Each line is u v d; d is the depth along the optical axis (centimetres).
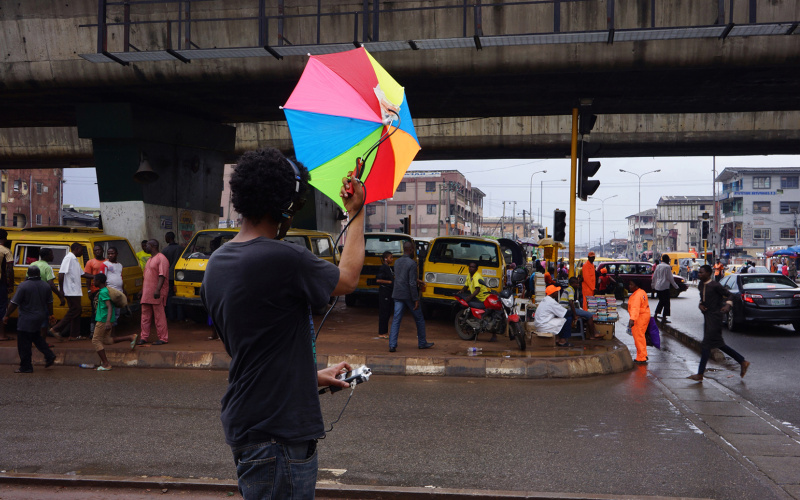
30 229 1477
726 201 8356
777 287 1583
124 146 1591
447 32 1293
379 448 608
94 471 536
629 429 684
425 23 1299
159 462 560
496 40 1100
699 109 1816
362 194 231
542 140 2491
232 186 221
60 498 483
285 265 209
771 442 639
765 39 1187
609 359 1034
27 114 1914
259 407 210
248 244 215
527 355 1029
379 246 1788
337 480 521
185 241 1758
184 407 764
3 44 1427
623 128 2459
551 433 664
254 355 212
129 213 1598
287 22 1348
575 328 1302
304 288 211
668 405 798
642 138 2450
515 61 1270
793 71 1338
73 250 1169
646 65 1237
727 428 691
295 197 229
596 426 694
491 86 1501
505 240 2234
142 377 946
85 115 1545
